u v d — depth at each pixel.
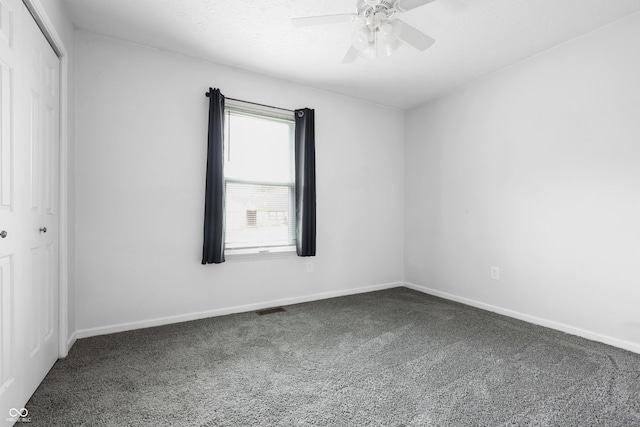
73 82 2.26
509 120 2.88
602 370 1.84
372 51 1.95
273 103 3.16
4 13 1.27
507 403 1.52
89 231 2.35
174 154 2.67
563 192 2.49
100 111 2.39
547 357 2.02
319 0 2.02
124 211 2.47
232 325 2.61
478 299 3.17
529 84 2.73
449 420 1.39
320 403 1.52
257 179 3.14
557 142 2.53
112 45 2.44
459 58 2.75
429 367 1.89
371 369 1.86
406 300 3.41
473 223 3.22
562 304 2.49
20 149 1.41
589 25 2.26
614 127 2.20
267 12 2.15
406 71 3.02
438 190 3.63
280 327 2.57
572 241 2.43
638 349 2.07
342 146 3.62
